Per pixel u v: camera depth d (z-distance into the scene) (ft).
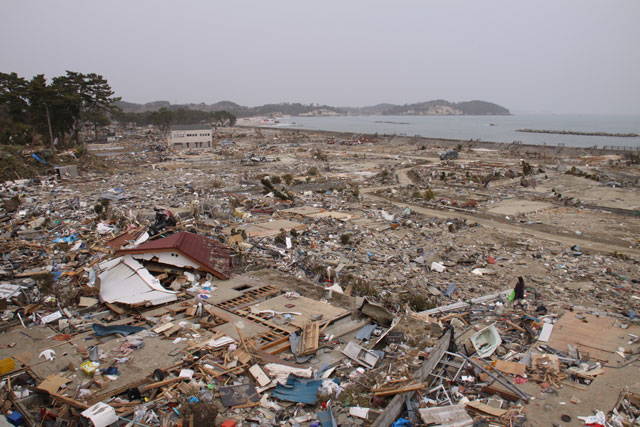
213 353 53.31
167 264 80.53
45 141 285.64
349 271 90.94
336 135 563.48
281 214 143.64
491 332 60.90
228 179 213.25
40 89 268.41
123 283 71.41
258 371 48.96
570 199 173.27
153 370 49.37
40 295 69.41
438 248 110.11
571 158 321.52
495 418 42.27
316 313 65.98
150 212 130.93
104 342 55.88
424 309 72.38
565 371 51.03
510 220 144.66
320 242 111.24
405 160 314.35
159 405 43.45
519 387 47.96
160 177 216.13
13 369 48.75
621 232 130.52
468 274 92.48
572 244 116.98
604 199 176.86
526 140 578.66
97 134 448.24
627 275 93.25
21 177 188.65
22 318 62.18
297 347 55.57
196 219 128.26
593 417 41.70
